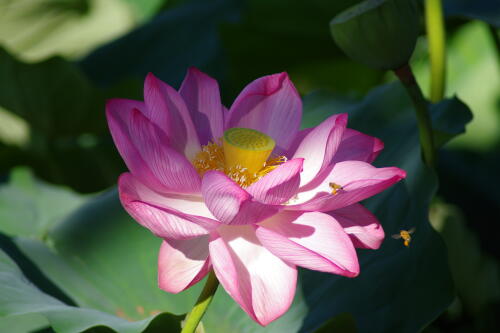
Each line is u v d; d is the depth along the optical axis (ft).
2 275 6.27
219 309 6.54
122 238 6.72
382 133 6.89
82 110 9.14
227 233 6.01
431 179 6.50
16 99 9.04
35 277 6.47
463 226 8.23
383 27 6.38
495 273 8.11
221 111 6.28
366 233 6.06
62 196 7.34
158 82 6.07
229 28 8.92
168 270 5.99
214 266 5.90
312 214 6.00
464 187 9.12
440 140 6.74
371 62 6.46
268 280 5.96
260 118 6.29
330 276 6.53
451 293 6.29
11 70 8.63
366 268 6.49
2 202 7.13
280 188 5.98
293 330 6.41
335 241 5.95
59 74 8.70
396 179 5.95
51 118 9.17
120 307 6.54
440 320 7.80
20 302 6.16
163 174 6.00
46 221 7.10
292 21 8.86
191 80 6.28
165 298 6.57
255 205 5.90
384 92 7.00
